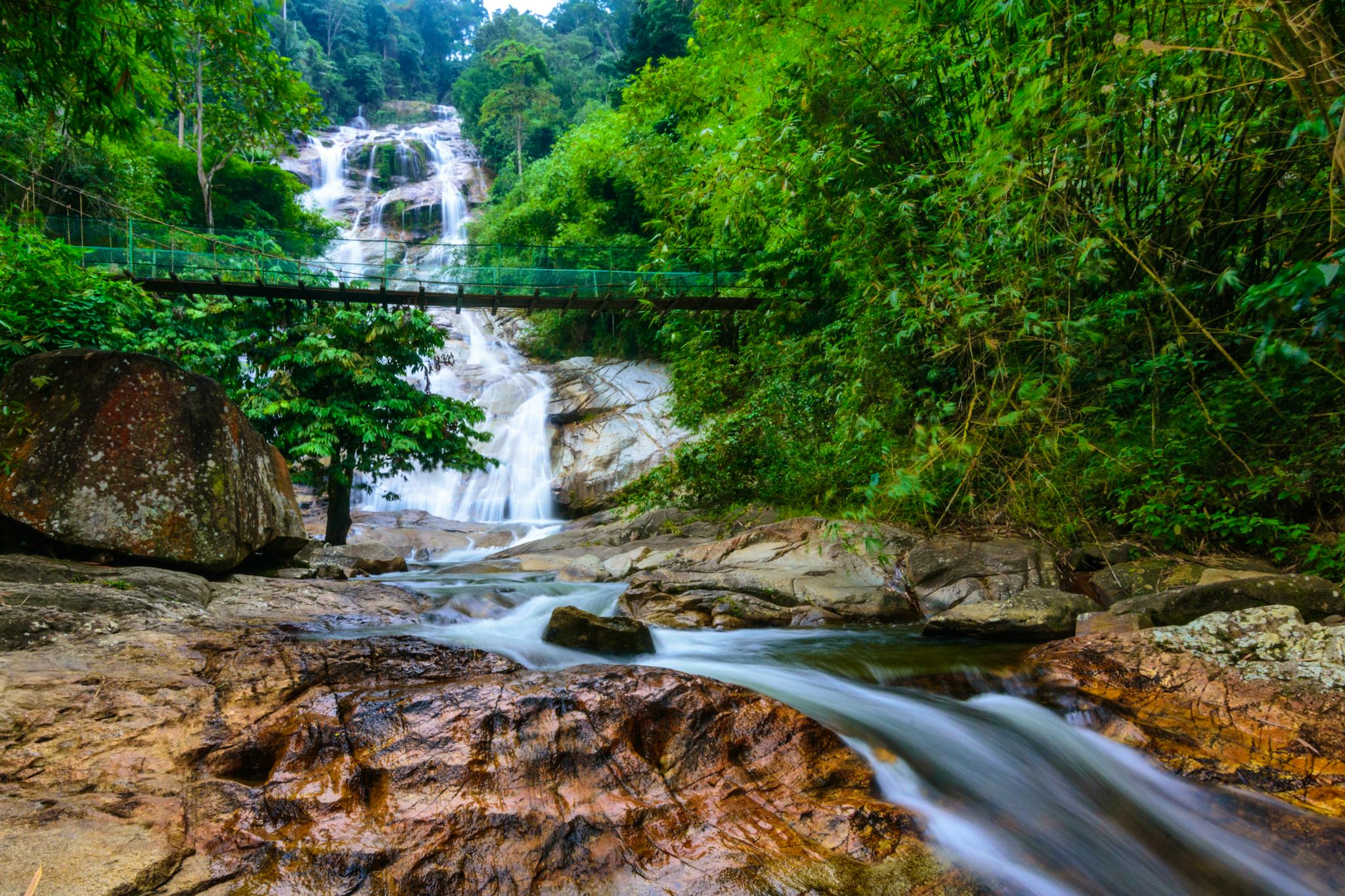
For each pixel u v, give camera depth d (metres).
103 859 2.10
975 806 3.13
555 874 2.40
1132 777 3.43
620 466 16.66
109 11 4.52
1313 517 6.14
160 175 21.56
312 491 16.62
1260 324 4.29
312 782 2.75
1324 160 4.62
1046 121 4.10
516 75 43.44
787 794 3.04
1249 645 4.36
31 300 7.32
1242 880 2.79
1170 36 4.19
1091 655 4.62
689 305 13.00
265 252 12.91
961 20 6.52
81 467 5.62
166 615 4.64
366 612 5.57
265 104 6.18
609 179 24.72
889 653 5.12
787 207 8.37
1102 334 5.11
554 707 3.32
